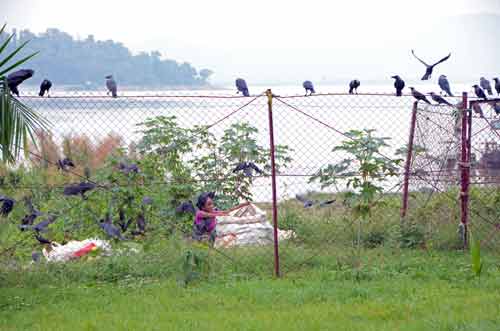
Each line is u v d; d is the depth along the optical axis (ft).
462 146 94.17
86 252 92.12
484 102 95.35
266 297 73.05
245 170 91.45
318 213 105.29
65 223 98.07
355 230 100.17
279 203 112.68
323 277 82.53
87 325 63.00
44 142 107.55
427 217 100.17
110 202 88.38
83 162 112.57
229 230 103.30
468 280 79.46
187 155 115.75
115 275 83.82
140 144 109.09
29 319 66.95
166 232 92.07
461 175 94.73
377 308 68.03
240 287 77.20
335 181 90.02
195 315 67.21
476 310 66.13
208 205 90.12
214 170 110.32
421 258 90.27
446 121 99.71
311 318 65.05
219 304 71.67
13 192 95.04
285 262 88.99
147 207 91.50
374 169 87.92
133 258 86.63
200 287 78.64
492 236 97.40
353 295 73.72
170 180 101.30
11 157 69.51
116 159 100.07
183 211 87.45
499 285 76.13
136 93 109.91
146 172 103.24
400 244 97.40
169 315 67.05
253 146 111.65
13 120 68.03
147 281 81.76
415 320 63.87
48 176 104.78
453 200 97.40
